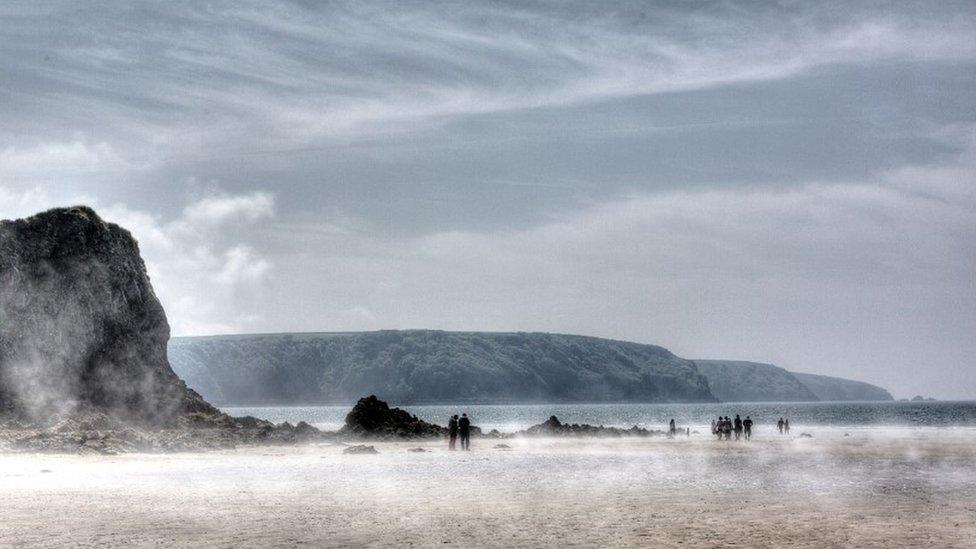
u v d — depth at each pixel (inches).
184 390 3267.7
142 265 3368.6
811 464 2132.1
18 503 1240.8
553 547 855.1
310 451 2706.7
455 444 3164.4
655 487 1504.7
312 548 849.5
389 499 1309.1
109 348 3061.0
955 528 979.3
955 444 3228.3
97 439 2409.0
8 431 2487.7
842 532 949.8
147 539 903.7
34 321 2888.8
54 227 3088.1
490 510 1162.6
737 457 2443.4
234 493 1400.1
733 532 951.6
